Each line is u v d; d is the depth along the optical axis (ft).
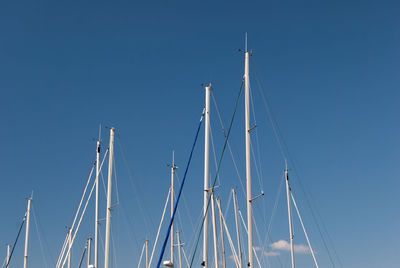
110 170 125.29
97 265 121.49
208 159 99.35
